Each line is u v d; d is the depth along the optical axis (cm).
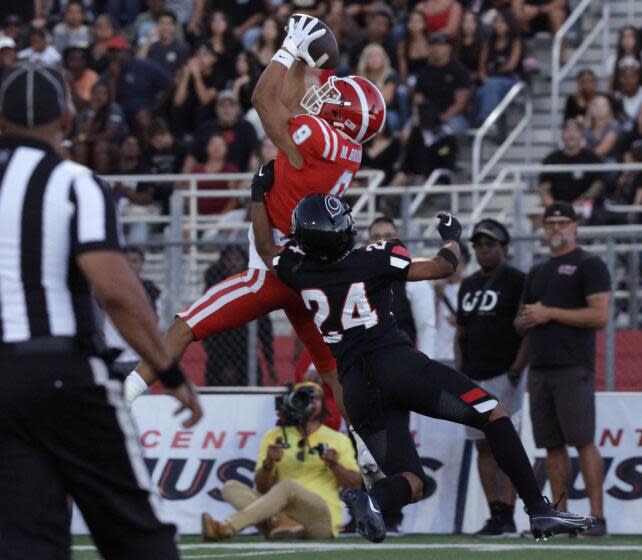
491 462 3005
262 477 2959
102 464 1331
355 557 2555
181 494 3183
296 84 2183
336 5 5184
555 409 2864
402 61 4903
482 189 3806
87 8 5825
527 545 2772
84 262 1313
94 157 4466
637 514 3059
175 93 4969
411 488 1925
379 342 1962
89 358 1336
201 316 2200
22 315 1315
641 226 3853
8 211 1326
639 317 3547
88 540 2930
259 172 2172
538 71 5000
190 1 5659
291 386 2975
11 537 1315
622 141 4347
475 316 3009
